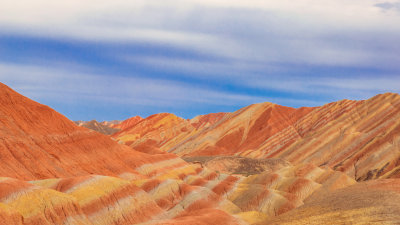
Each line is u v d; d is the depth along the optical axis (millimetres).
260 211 100938
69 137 106125
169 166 127625
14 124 94750
